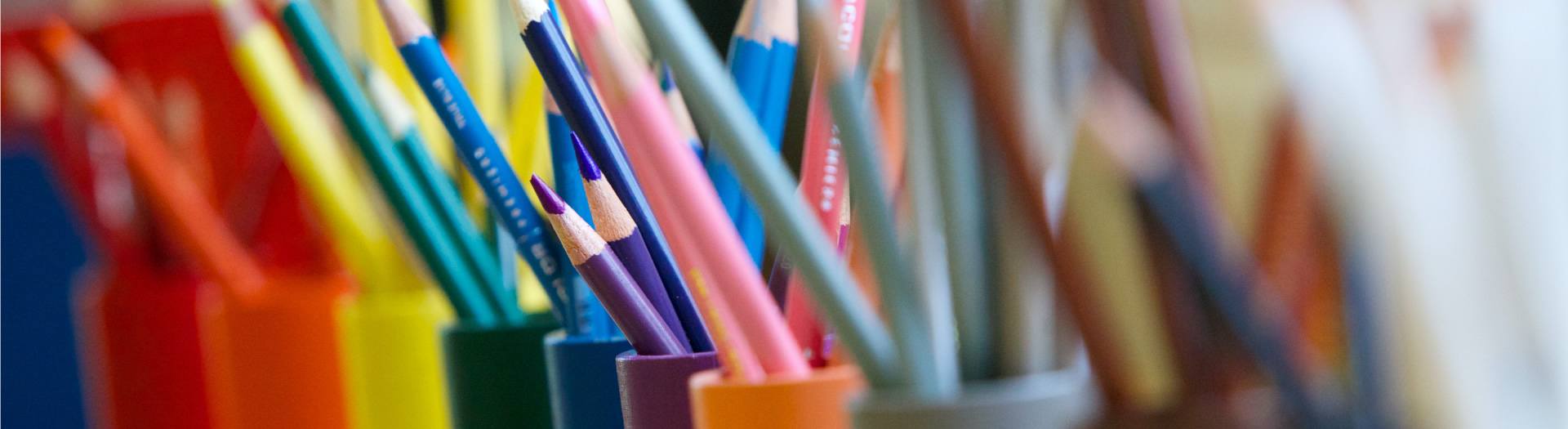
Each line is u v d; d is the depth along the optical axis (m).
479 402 0.33
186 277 0.51
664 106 0.22
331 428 0.42
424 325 0.39
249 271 0.47
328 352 0.42
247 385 0.43
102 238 0.52
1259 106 0.20
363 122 0.36
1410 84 0.22
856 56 0.26
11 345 0.68
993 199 0.17
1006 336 0.17
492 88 0.40
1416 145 0.21
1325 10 0.21
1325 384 0.16
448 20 0.40
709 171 0.27
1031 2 0.18
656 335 0.25
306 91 0.45
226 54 0.53
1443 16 0.23
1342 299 0.17
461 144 0.31
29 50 0.55
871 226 0.18
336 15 0.43
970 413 0.16
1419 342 0.18
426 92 0.31
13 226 0.67
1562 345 0.21
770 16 0.28
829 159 0.25
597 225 0.26
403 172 0.36
